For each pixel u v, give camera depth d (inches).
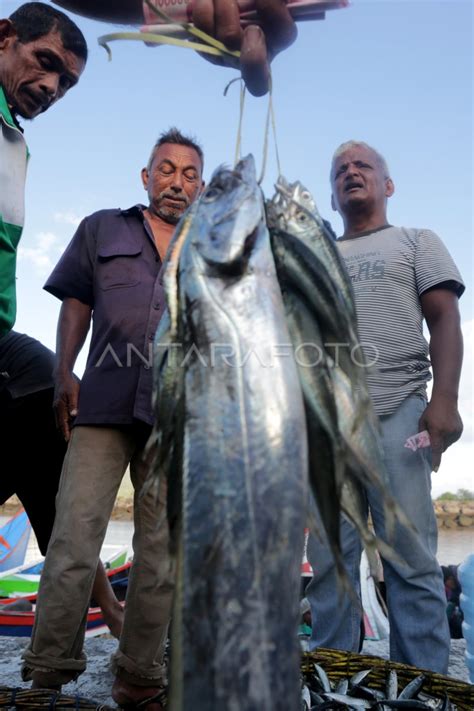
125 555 445.4
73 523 80.7
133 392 86.7
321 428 39.9
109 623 105.6
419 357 103.7
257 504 33.2
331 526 39.6
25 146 89.7
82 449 85.0
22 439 105.6
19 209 87.9
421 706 75.9
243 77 56.2
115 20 70.5
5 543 491.8
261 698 29.0
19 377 105.2
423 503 94.9
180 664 30.4
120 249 93.9
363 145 118.8
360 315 105.6
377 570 39.0
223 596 31.1
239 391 35.3
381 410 98.4
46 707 66.0
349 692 82.3
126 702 83.0
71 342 96.7
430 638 90.6
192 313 37.5
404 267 106.8
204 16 57.5
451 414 96.9
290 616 31.2
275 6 56.5
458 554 1028.5
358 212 116.6
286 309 41.8
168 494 38.2
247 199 39.0
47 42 89.0
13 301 88.6
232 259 37.0
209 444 34.7
